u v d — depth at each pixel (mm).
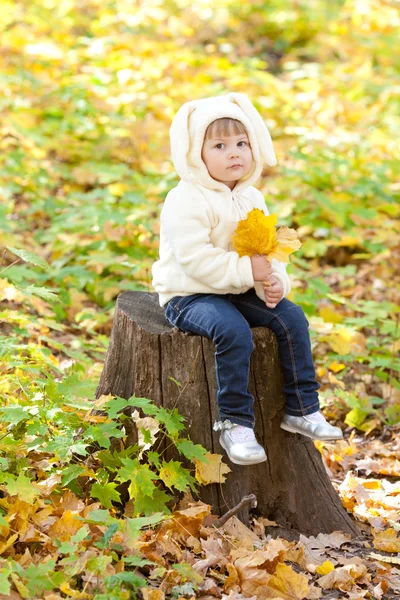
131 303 4402
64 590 3160
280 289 3979
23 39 12141
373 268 7984
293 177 8852
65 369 5598
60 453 3793
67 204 8219
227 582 3539
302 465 4227
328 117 11094
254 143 4055
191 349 3975
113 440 4090
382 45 14867
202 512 3879
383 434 5641
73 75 11250
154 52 12562
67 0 14656
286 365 4027
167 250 4082
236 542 3863
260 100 10930
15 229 7875
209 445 4047
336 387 6086
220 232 4023
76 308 6773
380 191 9000
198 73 11922
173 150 4008
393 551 4078
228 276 3879
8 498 3738
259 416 4070
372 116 11602
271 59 14398
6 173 8539
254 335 4000
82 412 4223
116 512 4027
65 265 7328
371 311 6754
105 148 9359
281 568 3609
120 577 3180
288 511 4195
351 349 6305
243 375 3797
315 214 8398
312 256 8023
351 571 3760
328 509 4254
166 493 4090
